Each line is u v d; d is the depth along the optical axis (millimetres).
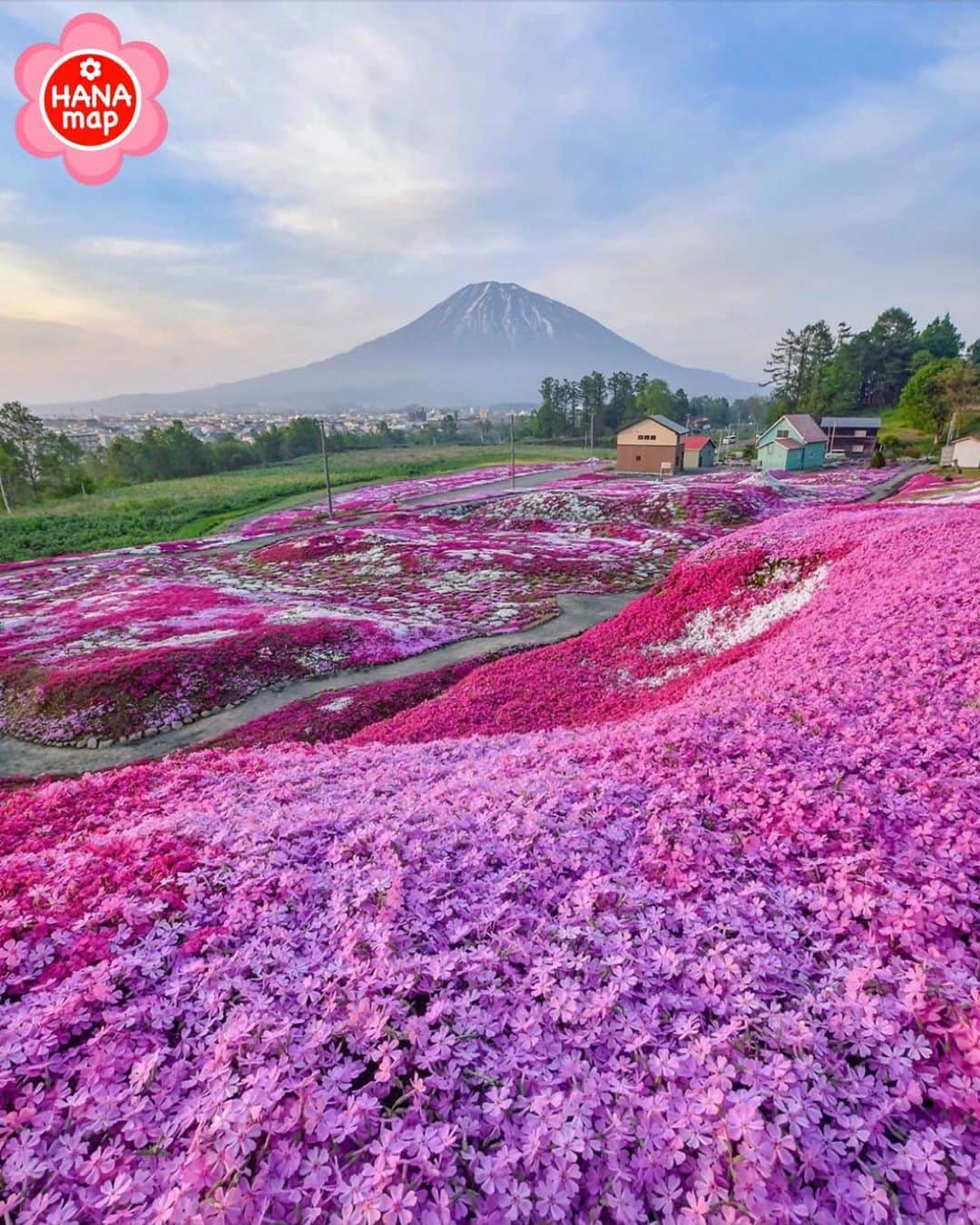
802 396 133125
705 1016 4488
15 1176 3463
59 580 45312
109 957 5203
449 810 7230
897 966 4676
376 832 6758
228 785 9938
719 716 9062
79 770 18188
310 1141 3660
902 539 20047
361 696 21375
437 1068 4094
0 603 38125
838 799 6516
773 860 6023
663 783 7332
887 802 6457
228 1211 3225
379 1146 3531
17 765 18750
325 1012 4461
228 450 127750
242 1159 3432
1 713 21438
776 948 4965
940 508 27734
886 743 7617
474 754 10938
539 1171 3525
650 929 5141
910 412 97875
